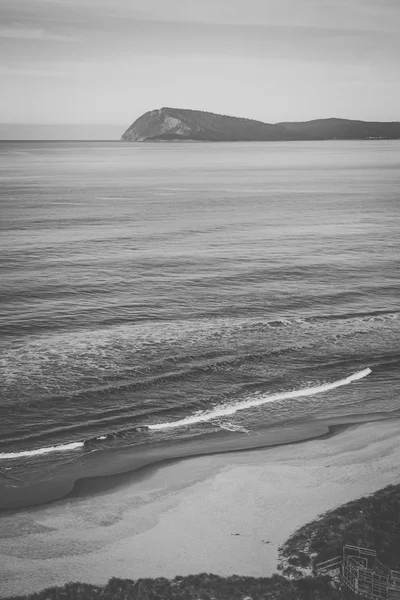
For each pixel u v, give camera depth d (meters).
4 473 36.31
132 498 34.28
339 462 37.94
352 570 28.25
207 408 44.62
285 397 46.44
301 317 63.12
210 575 27.97
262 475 36.53
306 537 30.61
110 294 69.19
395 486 34.91
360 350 55.03
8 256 85.31
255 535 31.05
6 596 26.72
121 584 27.42
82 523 32.06
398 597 27.03
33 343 54.81
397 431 41.72
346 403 45.81
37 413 42.97
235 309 65.19
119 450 39.09
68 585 27.22
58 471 36.69
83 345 54.50
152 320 61.34
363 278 77.44
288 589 27.20
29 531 31.34
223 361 51.88
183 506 33.56
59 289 70.50
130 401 45.09
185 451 39.19
